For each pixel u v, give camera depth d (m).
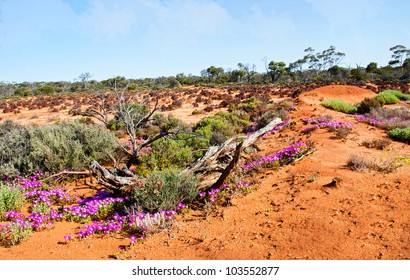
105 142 9.98
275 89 52.19
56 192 7.32
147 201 5.92
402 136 10.38
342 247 4.00
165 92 51.44
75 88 77.44
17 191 6.72
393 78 75.94
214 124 14.12
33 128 10.46
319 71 106.81
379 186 5.83
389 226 4.38
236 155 6.13
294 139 11.11
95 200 6.70
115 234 5.22
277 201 5.71
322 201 5.42
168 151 9.48
